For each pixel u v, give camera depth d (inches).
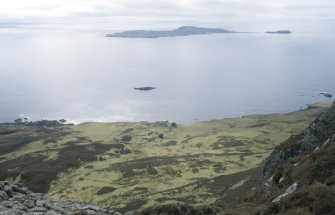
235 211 1199.6
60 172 5920.3
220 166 5669.3
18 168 6363.2
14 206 1208.2
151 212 1296.8
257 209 1148.5
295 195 861.2
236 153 6815.9
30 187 5305.1
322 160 1169.4
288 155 2207.2
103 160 6732.3
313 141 2110.0
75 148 7687.0
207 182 4416.8
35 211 1194.6
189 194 3902.6
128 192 4527.6
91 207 1338.6
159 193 4217.5
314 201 808.9
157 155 7130.9
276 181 1496.1
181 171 5497.1
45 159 6924.2
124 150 7460.6
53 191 5078.7
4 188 1357.0
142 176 5329.7
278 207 869.2
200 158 6373.0
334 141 1314.0
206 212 1289.4
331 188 860.6
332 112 2160.4
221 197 3216.0
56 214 1177.4
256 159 6082.7
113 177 5398.6
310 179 1138.0
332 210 753.6
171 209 1289.4
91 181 5290.4
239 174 4503.0
